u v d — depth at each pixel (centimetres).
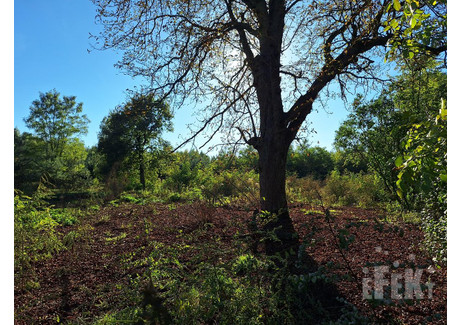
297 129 658
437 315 242
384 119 1030
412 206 796
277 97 654
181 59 610
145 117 656
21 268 389
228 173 974
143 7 598
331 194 1214
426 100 977
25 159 2631
